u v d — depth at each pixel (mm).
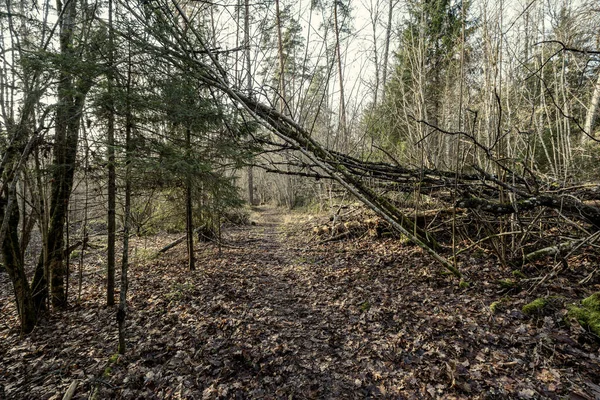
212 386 3217
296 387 3189
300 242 10758
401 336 3844
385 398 2930
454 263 5195
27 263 7824
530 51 7141
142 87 3768
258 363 3594
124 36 3670
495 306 4035
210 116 4258
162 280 6719
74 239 6719
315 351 3809
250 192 28219
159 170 3842
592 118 7137
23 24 4941
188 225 7508
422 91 6820
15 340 4410
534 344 3236
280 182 24797
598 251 4902
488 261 5676
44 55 3398
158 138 4230
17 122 4238
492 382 2863
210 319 4668
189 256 7605
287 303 5391
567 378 2744
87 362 3771
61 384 3383
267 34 6070
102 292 6078
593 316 3293
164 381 3340
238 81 5141
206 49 4488
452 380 2959
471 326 3742
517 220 5320
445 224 7230
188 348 3920
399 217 7090
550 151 7688
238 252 9703
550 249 4801
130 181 4148
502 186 4922
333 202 13242
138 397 3143
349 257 7727
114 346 4094
